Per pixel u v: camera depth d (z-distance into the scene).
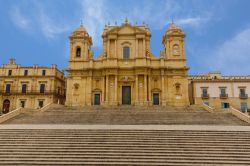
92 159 19.34
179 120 32.31
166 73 53.16
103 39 55.69
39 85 68.25
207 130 24.91
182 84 52.50
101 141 22.50
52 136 23.73
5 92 67.75
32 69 69.19
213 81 63.47
